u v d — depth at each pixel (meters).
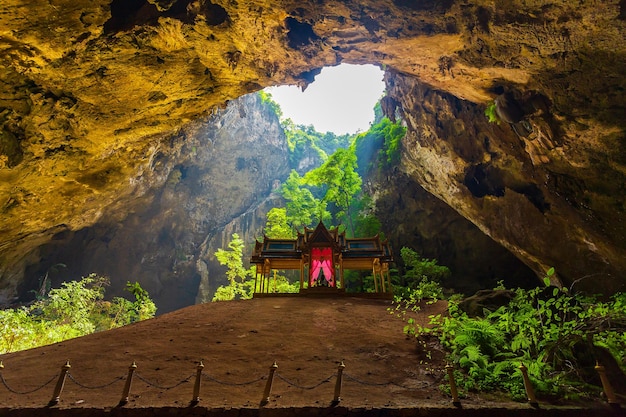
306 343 8.74
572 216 17.20
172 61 13.84
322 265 17.69
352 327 10.09
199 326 10.36
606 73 12.00
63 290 22.06
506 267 28.78
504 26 11.96
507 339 7.41
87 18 11.26
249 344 8.69
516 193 20.27
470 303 9.54
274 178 48.25
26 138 14.45
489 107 17.44
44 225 20.53
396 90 24.50
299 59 14.74
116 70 13.43
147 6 12.04
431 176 26.38
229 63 14.32
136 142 19.27
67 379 6.65
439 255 31.17
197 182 39.19
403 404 5.35
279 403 5.51
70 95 14.11
